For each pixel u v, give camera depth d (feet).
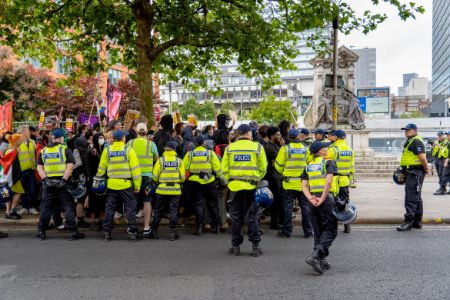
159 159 26.08
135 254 22.47
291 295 16.22
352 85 76.18
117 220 30.27
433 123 174.50
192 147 28.48
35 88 85.56
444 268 19.63
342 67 76.28
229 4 39.22
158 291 16.72
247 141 22.68
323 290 16.78
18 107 81.87
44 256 22.07
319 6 32.73
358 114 74.08
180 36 36.37
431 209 34.81
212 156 27.22
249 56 37.19
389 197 41.65
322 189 19.67
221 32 35.88
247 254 22.49
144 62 36.06
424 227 29.43
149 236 26.48
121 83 105.81
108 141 27.84
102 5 35.86
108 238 25.71
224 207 28.53
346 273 18.97
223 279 18.20
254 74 43.32
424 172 28.04
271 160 28.76
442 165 47.29
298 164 26.14
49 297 16.14
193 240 25.98
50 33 42.86
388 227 29.37
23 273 19.12
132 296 16.20
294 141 26.27
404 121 177.17
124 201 25.79
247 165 22.22
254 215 22.24
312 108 79.97
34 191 32.40
